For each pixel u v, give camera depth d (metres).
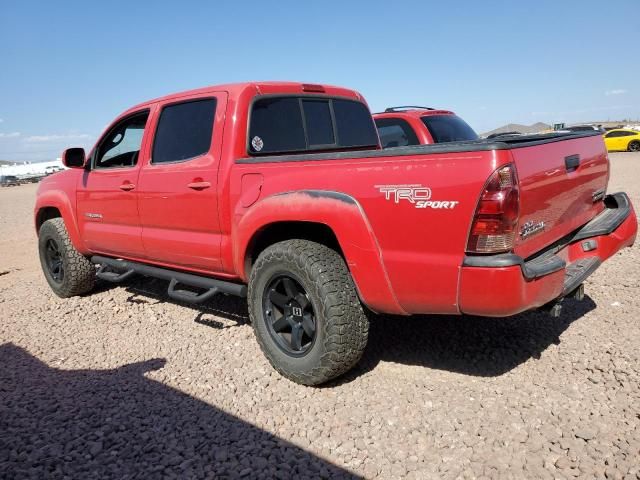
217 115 4.11
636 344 3.81
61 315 5.50
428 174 2.90
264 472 2.71
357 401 3.36
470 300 2.87
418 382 3.55
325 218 3.30
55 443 3.05
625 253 6.27
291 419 3.21
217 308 5.40
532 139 3.25
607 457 2.65
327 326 3.32
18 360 4.36
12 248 10.68
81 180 5.54
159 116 4.66
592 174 4.02
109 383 3.83
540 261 3.14
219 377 3.83
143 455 2.90
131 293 6.16
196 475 2.71
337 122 4.93
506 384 3.44
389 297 3.19
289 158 3.54
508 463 2.67
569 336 4.05
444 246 2.89
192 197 4.21
